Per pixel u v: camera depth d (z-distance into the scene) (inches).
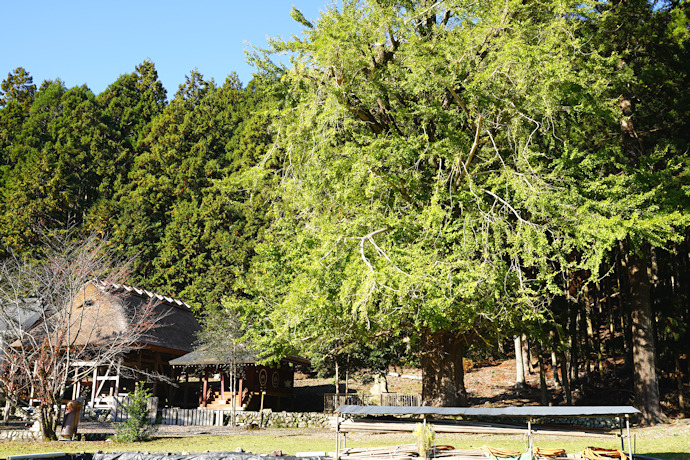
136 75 4822.8
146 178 3186.5
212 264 2536.9
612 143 925.2
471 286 660.7
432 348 898.1
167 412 1195.3
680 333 1008.9
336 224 786.2
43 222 2469.2
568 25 761.0
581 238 719.1
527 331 896.9
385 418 594.2
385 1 818.8
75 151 3371.1
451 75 749.3
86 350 1185.4
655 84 960.9
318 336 872.3
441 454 508.4
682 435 746.2
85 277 1010.7
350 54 767.1
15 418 1103.0
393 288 672.4
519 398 1290.6
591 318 1364.4
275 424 1158.3
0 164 3550.7
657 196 816.3
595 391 1224.8
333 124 797.9
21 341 893.2
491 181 749.9
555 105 718.5
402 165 807.7
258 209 2573.8
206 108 3924.7
